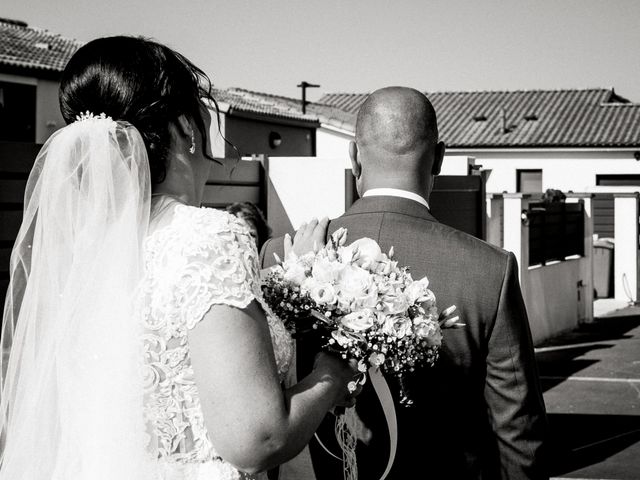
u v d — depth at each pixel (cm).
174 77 181
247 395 150
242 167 702
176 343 161
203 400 153
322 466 234
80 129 175
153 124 179
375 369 194
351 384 176
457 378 217
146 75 178
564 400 830
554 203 1269
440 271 220
